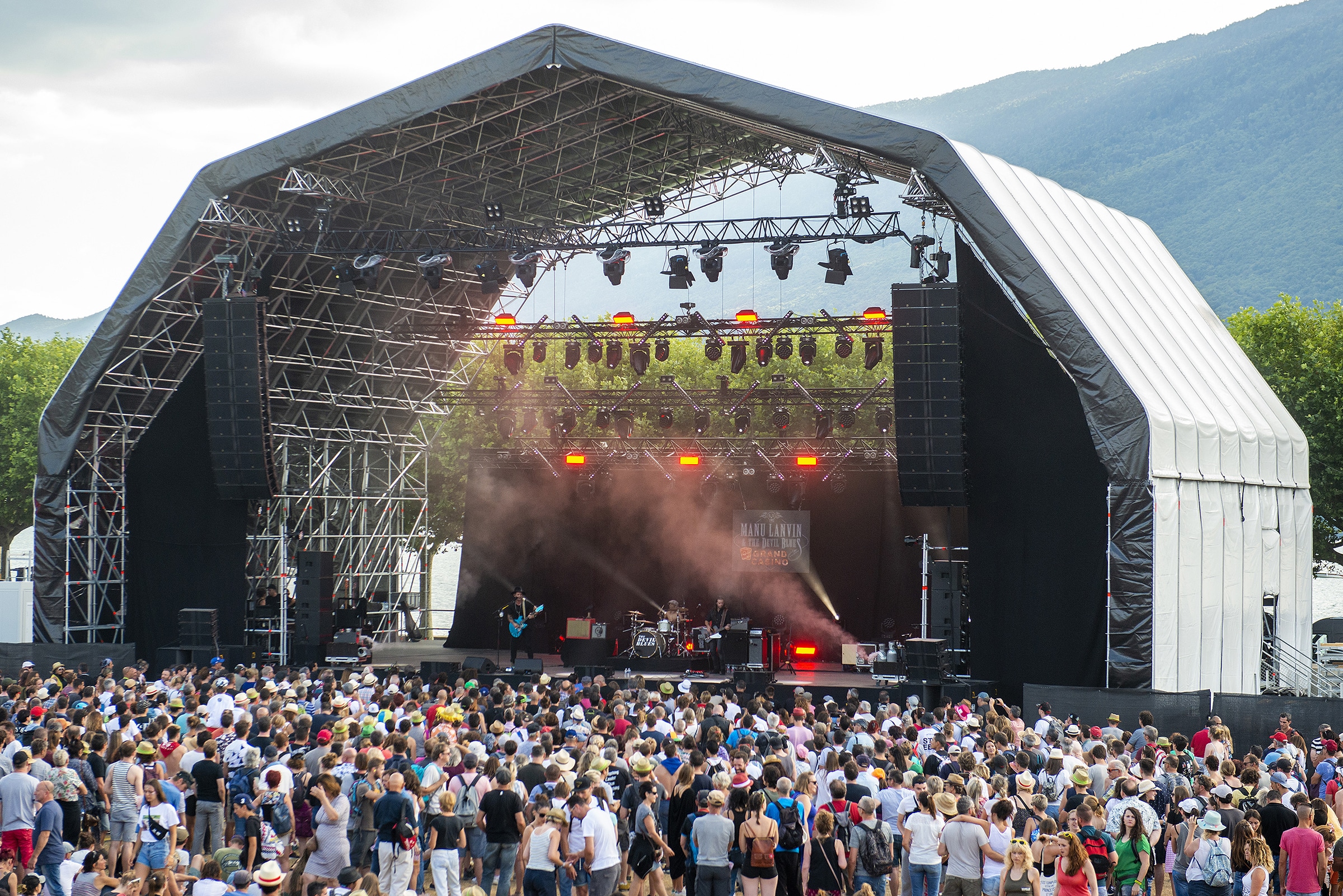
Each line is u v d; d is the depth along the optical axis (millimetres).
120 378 31047
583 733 16047
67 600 31016
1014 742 17062
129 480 32469
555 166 32125
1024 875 11219
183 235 29375
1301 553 32312
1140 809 12609
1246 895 12305
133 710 17812
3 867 12711
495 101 28250
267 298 32000
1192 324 33250
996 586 27406
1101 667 25750
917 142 25953
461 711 16969
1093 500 26109
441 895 12828
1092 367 24641
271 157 28750
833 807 13000
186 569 32219
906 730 16828
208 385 29438
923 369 26125
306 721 15328
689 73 26484
